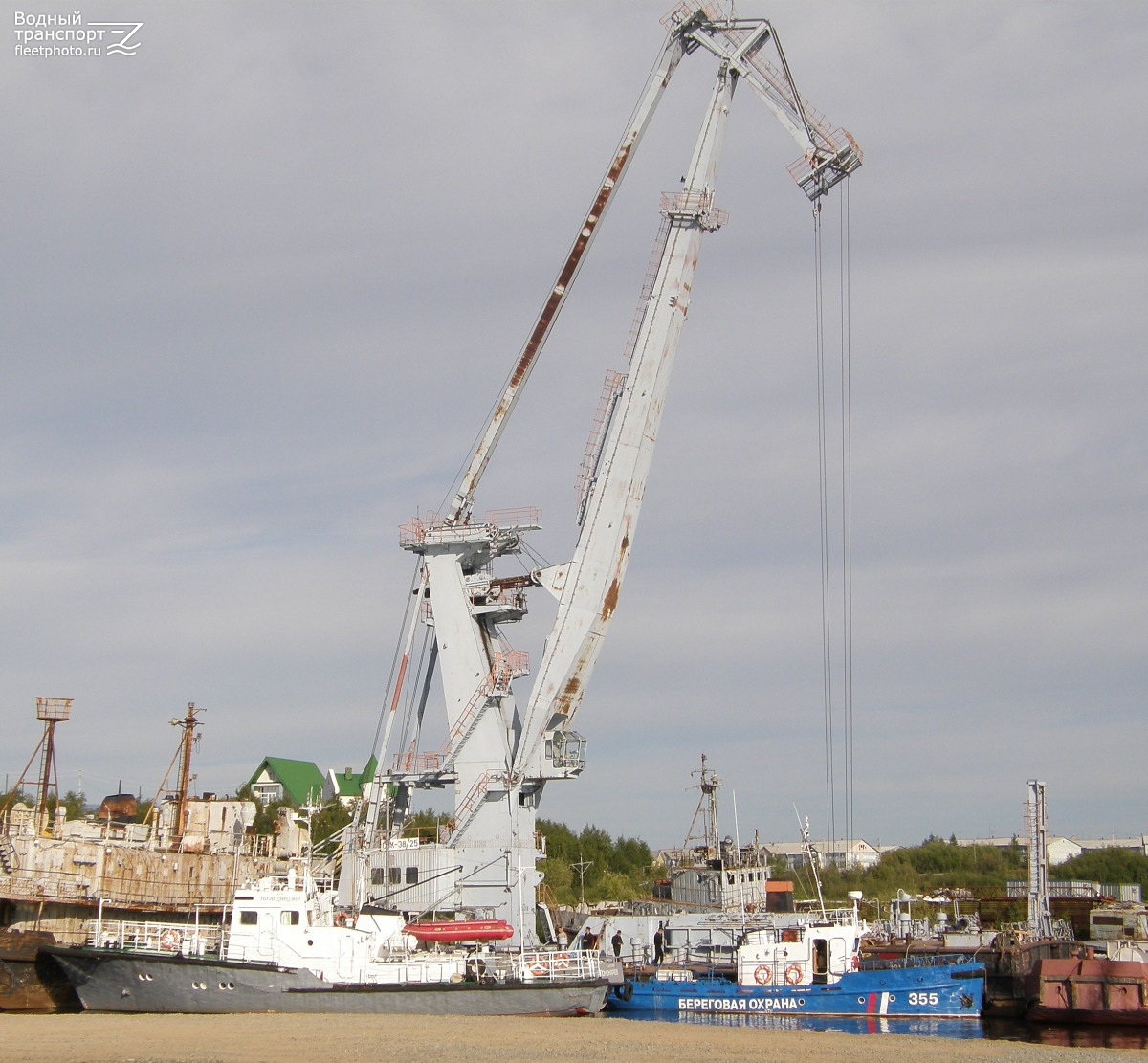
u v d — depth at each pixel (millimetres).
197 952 48062
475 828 57000
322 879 52719
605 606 58719
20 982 46688
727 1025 50469
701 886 68000
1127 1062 38312
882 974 51656
